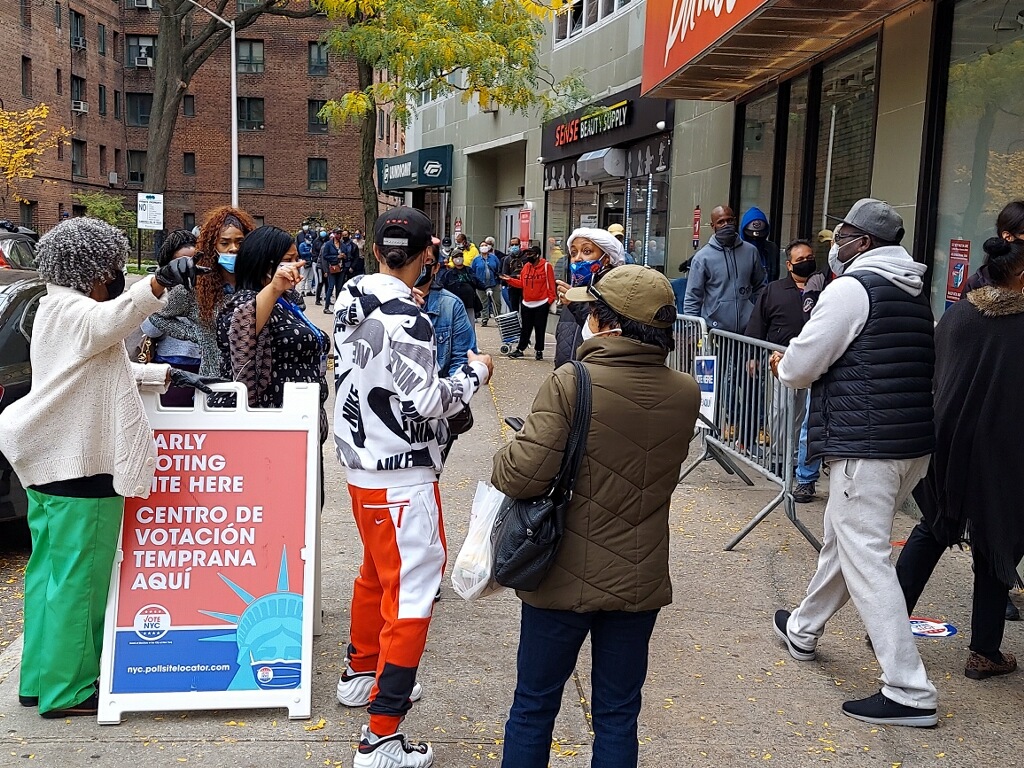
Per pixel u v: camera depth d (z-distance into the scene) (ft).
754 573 18.63
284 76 160.04
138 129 166.50
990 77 21.35
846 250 13.50
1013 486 13.56
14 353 19.57
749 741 12.37
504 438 30.94
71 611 12.43
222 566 12.74
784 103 32.71
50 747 11.87
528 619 9.91
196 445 12.82
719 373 23.65
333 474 26.03
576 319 17.26
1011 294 13.52
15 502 19.10
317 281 83.97
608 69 52.11
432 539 11.43
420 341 11.02
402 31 40.22
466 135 79.41
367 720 12.71
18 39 129.49
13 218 130.52
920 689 12.69
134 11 163.53
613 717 9.89
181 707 12.48
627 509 9.57
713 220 27.99
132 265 137.90
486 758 11.87
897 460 12.82
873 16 25.07
